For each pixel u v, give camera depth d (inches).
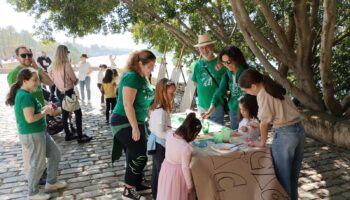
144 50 154.0
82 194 183.9
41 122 172.4
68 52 272.1
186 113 210.1
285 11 284.2
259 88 131.3
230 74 185.2
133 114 151.7
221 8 432.8
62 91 271.3
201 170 127.4
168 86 144.3
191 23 453.1
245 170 130.8
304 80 290.0
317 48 353.7
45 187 188.5
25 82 165.9
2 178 209.6
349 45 358.9
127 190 170.1
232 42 414.3
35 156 171.2
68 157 243.4
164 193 135.7
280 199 128.0
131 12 417.4
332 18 233.5
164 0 345.4
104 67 452.1
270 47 282.4
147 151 153.9
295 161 137.3
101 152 252.7
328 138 256.5
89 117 371.6
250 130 159.0
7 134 314.7
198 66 209.2
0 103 486.0
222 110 199.9
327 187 183.9
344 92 355.3
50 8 429.1
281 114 129.2
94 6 397.1
